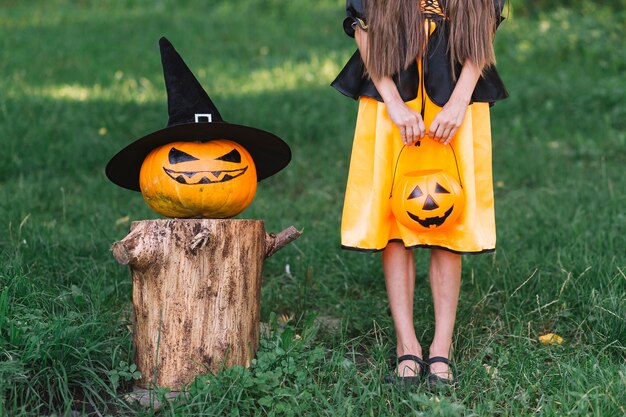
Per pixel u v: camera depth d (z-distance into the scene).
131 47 13.09
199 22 15.84
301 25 15.85
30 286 3.54
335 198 6.42
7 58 11.41
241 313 3.11
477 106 3.24
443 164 3.21
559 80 10.19
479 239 3.18
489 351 3.41
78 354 3.03
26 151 6.91
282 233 3.35
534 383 3.13
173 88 3.16
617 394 2.88
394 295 3.33
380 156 3.19
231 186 3.11
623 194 5.70
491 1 3.19
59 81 10.25
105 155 7.20
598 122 8.45
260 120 8.31
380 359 3.35
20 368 2.85
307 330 3.44
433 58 3.17
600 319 3.64
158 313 3.04
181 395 2.97
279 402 2.94
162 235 3.01
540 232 5.00
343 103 9.30
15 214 4.99
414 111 3.11
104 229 5.02
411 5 3.12
